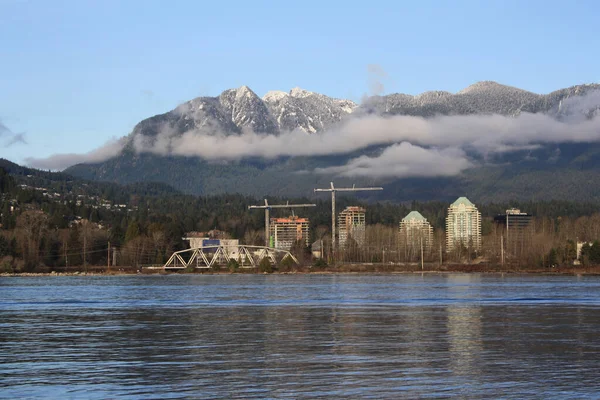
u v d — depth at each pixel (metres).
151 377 65.94
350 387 61.53
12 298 162.88
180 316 118.25
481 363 71.88
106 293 181.50
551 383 62.81
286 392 59.94
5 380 65.12
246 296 165.88
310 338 89.94
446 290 184.75
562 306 132.88
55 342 87.94
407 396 58.50
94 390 61.16
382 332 95.25
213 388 61.50
